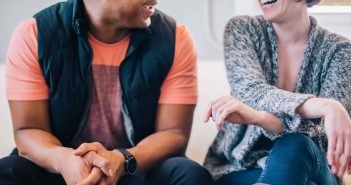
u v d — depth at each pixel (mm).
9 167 1007
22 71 1114
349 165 991
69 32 1117
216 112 1062
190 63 1215
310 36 1208
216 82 1604
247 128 1206
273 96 1070
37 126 1132
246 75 1153
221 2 1630
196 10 1634
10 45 1152
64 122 1146
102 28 1124
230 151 1242
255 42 1247
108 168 962
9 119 1553
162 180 1020
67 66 1110
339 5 1681
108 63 1148
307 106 1037
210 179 1028
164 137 1154
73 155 988
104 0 1062
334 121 988
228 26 1283
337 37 1217
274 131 1092
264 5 1202
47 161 1047
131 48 1145
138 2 1068
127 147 1220
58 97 1118
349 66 1178
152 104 1184
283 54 1241
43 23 1125
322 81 1202
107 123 1173
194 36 1649
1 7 1600
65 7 1151
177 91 1190
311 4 1212
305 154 980
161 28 1193
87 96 1131
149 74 1150
